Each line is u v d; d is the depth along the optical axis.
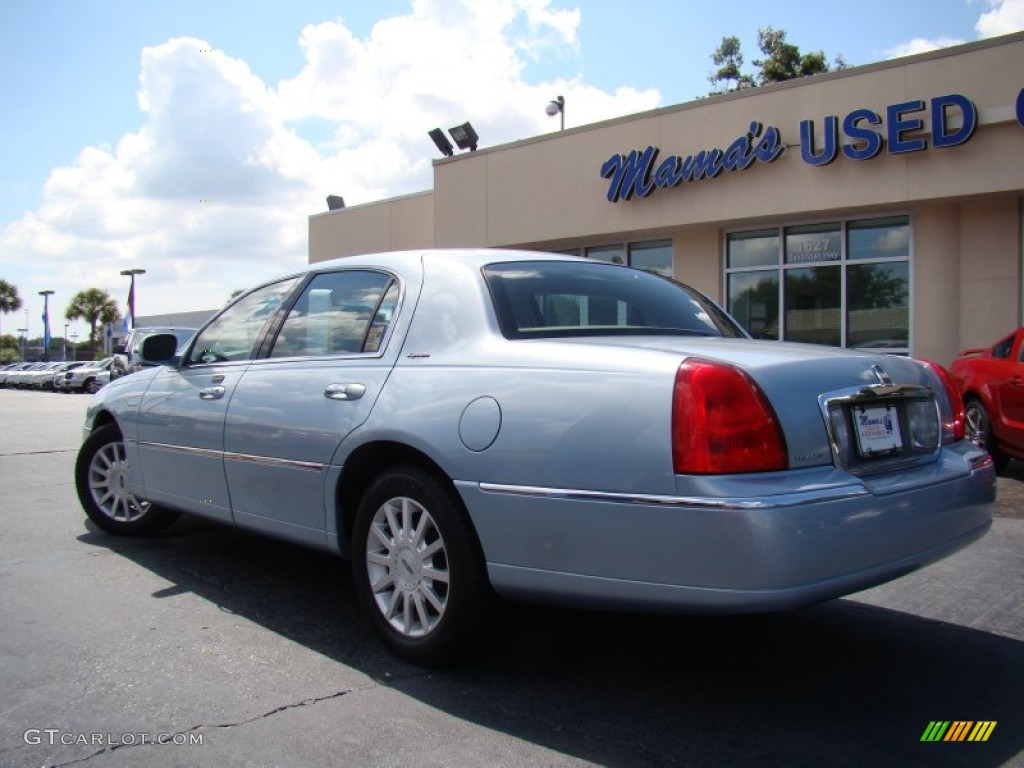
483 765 2.69
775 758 2.74
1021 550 5.39
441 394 3.35
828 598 2.77
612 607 2.90
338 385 3.79
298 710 3.07
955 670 3.50
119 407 5.37
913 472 3.13
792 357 3.01
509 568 3.08
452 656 3.36
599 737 2.88
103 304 72.56
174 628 3.93
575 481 2.90
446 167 16.45
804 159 11.70
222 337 4.82
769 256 12.95
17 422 16.19
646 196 13.47
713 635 3.92
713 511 2.63
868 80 11.25
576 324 3.65
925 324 11.50
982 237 11.13
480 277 3.68
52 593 4.44
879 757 2.76
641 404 2.82
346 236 19.97
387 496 3.54
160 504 5.07
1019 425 7.71
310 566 5.02
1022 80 10.19
